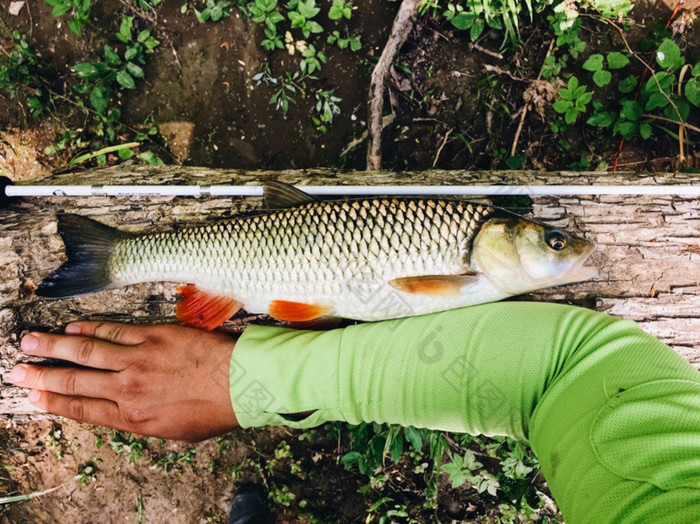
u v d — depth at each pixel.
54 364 0.47
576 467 0.25
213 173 0.53
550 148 0.64
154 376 0.42
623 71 0.63
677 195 0.47
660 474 0.20
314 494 0.58
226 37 0.66
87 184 0.51
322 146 0.66
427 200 0.44
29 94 0.66
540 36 0.64
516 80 0.64
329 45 0.65
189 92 0.66
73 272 0.46
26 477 0.57
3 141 0.67
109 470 0.58
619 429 0.24
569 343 0.32
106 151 0.65
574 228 0.48
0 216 0.48
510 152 0.64
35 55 0.66
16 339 0.47
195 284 0.46
